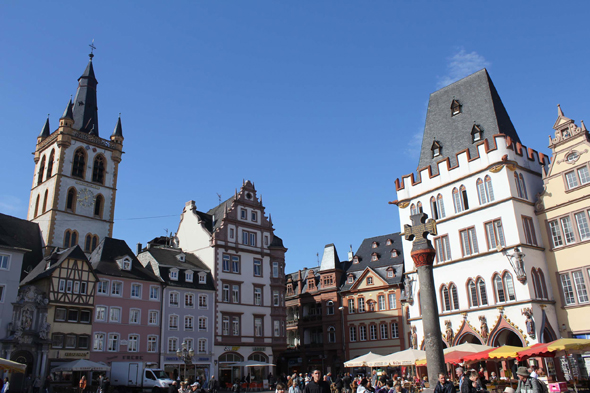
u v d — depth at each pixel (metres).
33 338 53.53
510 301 45.22
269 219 84.88
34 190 88.56
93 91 99.25
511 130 53.88
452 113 57.09
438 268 52.31
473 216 49.97
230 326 73.25
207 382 62.47
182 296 69.00
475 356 34.81
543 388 17.56
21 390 51.22
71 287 58.25
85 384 50.03
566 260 46.03
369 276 81.62
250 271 78.56
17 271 54.31
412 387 40.50
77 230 83.38
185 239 80.56
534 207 49.16
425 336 28.66
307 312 90.56
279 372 90.75
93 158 89.31
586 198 45.28
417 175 58.19
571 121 47.81
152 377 51.81
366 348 78.81
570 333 44.53
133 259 68.25
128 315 62.91
